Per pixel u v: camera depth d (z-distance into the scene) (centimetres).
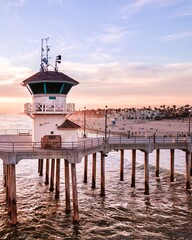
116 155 7688
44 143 3069
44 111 3050
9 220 2866
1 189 3981
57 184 3516
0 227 2709
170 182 4297
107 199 3525
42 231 2650
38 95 3139
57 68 3441
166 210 3197
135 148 3656
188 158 3903
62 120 3131
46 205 3297
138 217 2997
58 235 2583
